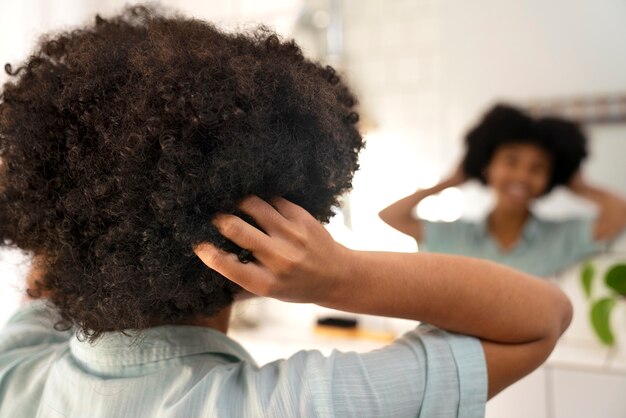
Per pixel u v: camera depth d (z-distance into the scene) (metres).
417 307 0.36
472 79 1.08
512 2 1.04
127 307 0.32
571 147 1.00
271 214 0.30
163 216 0.29
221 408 0.33
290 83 0.30
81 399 0.37
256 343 1.19
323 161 0.32
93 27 0.41
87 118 0.30
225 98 0.28
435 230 1.11
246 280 0.29
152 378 0.36
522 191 1.03
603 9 0.98
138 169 0.29
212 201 0.29
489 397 0.39
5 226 0.38
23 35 1.07
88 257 0.32
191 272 0.32
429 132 1.12
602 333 0.96
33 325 0.48
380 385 0.34
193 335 0.38
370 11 1.15
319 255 0.31
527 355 0.39
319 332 1.20
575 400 0.97
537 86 1.03
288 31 1.22
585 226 1.01
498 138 1.04
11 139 0.33
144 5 0.57
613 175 0.99
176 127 0.28
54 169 0.32
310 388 0.33
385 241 1.15
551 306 0.40
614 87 0.98
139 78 0.30
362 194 1.16
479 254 1.08
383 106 1.15
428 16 1.11
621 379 0.93
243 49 0.33
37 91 0.33
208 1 1.29
